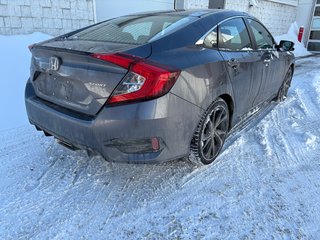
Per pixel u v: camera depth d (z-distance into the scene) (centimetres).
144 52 212
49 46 233
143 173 267
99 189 243
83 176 260
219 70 256
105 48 215
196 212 220
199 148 252
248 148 319
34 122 261
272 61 383
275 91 443
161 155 217
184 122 222
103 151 212
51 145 314
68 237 194
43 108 240
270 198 238
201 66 234
